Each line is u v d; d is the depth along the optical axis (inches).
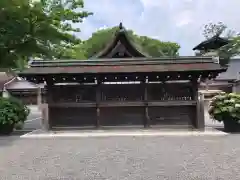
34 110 1541.6
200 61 581.9
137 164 298.5
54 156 348.2
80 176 254.1
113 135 531.8
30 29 602.2
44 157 343.0
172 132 557.0
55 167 290.4
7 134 567.8
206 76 589.3
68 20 819.4
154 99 600.1
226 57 1699.1
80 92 606.2
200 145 416.2
